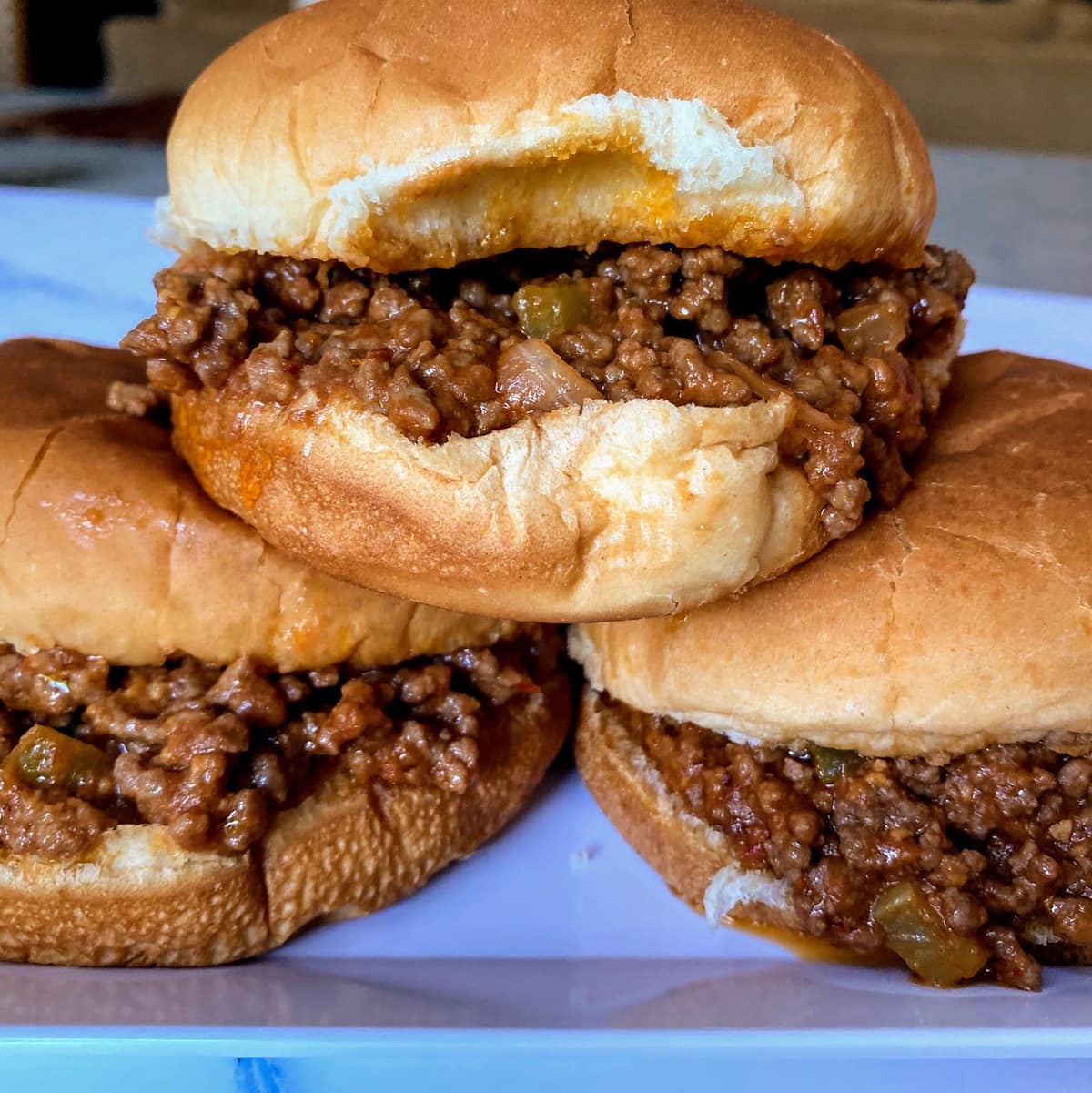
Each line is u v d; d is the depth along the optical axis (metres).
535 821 0.21
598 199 0.17
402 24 0.17
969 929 0.17
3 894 0.17
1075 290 0.43
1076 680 0.17
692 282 0.17
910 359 0.19
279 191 0.17
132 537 0.18
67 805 0.17
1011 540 0.17
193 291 0.17
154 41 0.86
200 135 0.18
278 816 0.18
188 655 0.18
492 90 0.16
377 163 0.16
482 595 0.17
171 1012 0.16
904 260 0.19
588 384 0.16
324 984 0.17
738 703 0.18
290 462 0.17
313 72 0.17
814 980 0.17
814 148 0.17
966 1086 0.16
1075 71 0.82
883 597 0.17
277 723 0.18
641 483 0.16
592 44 0.16
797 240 0.17
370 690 0.19
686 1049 0.15
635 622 0.20
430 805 0.19
